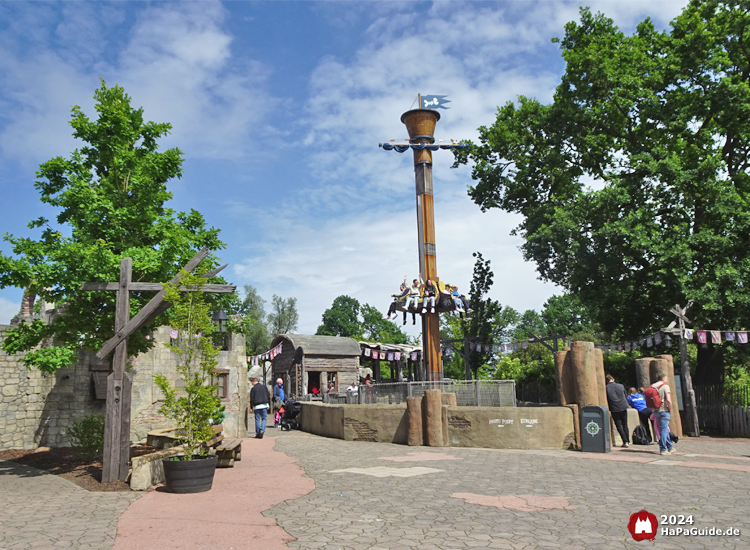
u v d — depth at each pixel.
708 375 23.67
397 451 13.70
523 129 27.47
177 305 9.26
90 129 12.33
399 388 17.02
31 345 11.59
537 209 25.78
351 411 16.95
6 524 6.60
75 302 11.86
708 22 23.48
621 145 25.72
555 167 26.12
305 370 32.81
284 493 8.06
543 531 5.82
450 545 5.32
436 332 20.56
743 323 20.41
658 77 23.66
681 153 22.89
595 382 14.25
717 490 8.10
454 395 15.55
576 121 24.62
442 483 8.78
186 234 12.92
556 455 12.50
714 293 19.78
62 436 16.05
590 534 5.69
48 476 10.88
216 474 10.09
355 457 12.46
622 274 23.45
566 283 25.03
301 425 21.67
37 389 15.79
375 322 77.69
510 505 7.09
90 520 6.72
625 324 25.80
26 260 10.95
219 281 13.35
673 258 20.59
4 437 15.10
